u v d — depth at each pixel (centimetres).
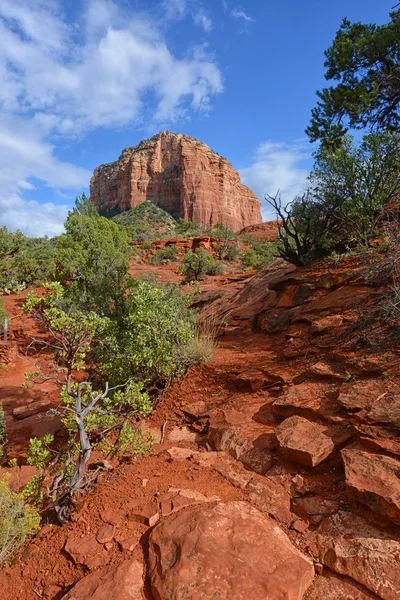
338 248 974
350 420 380
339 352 544
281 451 375
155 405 657
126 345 655
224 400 591
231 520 283
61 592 260
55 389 1185
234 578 230
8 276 2833
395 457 312
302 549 271
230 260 4291
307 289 877
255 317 993
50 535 325
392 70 1344
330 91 1477
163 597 224
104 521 315
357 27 1430
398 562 241
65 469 392
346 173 907
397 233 691
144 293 681
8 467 629
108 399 432
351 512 293
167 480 369
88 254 1455
